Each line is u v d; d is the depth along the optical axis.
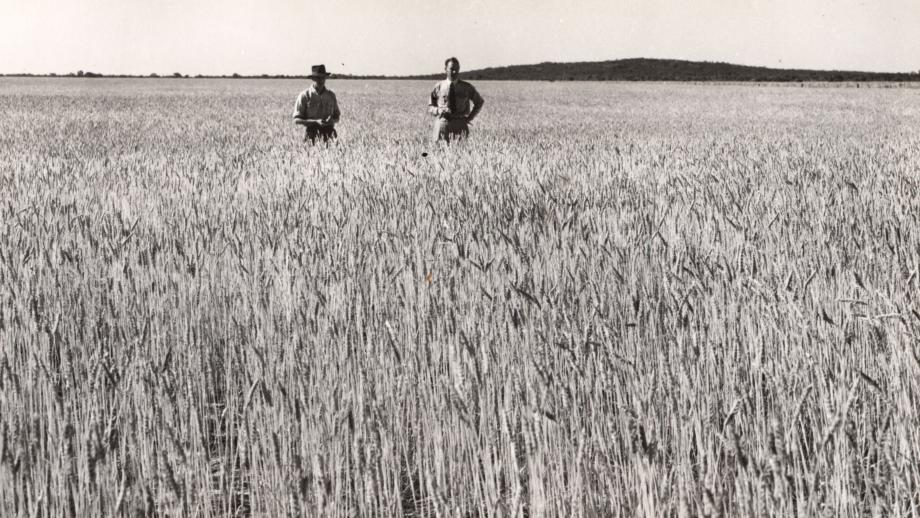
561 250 4.74
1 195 7.10
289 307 3.88
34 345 3.37
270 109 31.28
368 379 3.05
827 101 43.12
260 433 2.71
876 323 3.29
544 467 2.53
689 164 9.77
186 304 4.11
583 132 19.19
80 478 2.42
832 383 2.85
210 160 10.79
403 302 3.90
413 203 6.57
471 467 2.71
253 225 5.55
